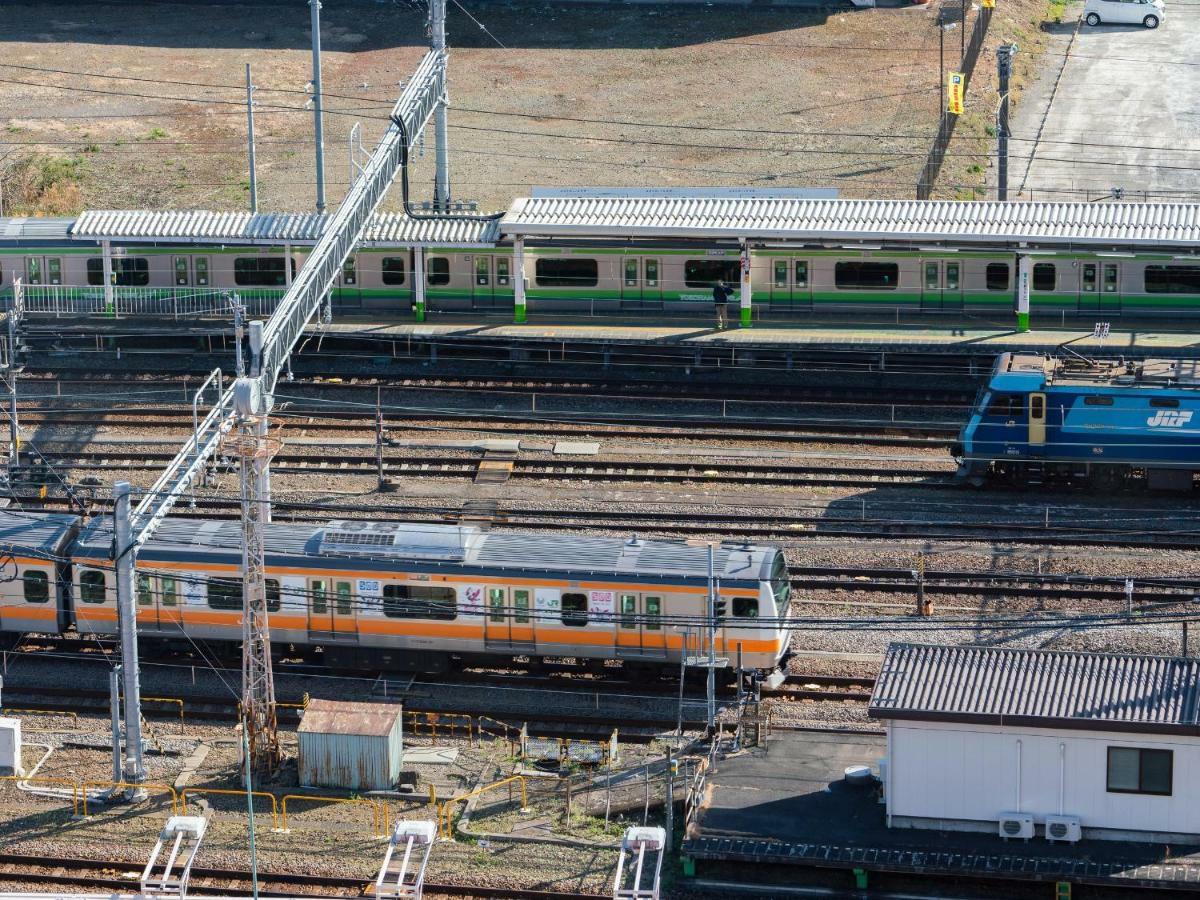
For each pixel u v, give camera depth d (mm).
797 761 113312
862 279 185000
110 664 132125
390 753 114438
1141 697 102562
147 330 182875
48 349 184125
